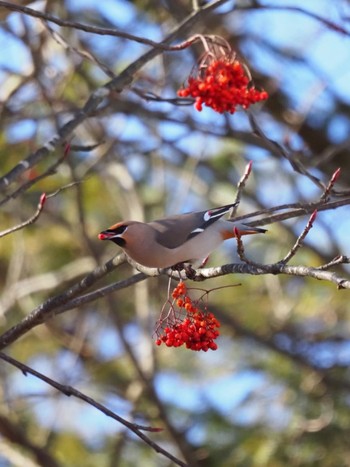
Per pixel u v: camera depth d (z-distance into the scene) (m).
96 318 16.34
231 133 13.35
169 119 13.39
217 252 15.98
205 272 7.80
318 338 15.13
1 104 12.77
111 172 14.86
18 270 14.38
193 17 9.84
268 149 13.30
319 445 13.41
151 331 15.13
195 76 9.98
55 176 14.91
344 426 13.53
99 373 15.77
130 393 14.71
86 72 14.55
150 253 8.48
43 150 9.31
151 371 14.01
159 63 14.04
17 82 13.45
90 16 14.59
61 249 16.14
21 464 13.91
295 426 13.50
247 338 15.15
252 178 15.40
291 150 13.27
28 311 15.40
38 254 16.16
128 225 8.60
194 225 8.68
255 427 13.89
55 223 15.59
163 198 15.15
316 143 15.49
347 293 15.27
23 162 9.17
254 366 14.80
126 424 7.27
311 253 15.34
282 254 15.35
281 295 15.27
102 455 15.06
